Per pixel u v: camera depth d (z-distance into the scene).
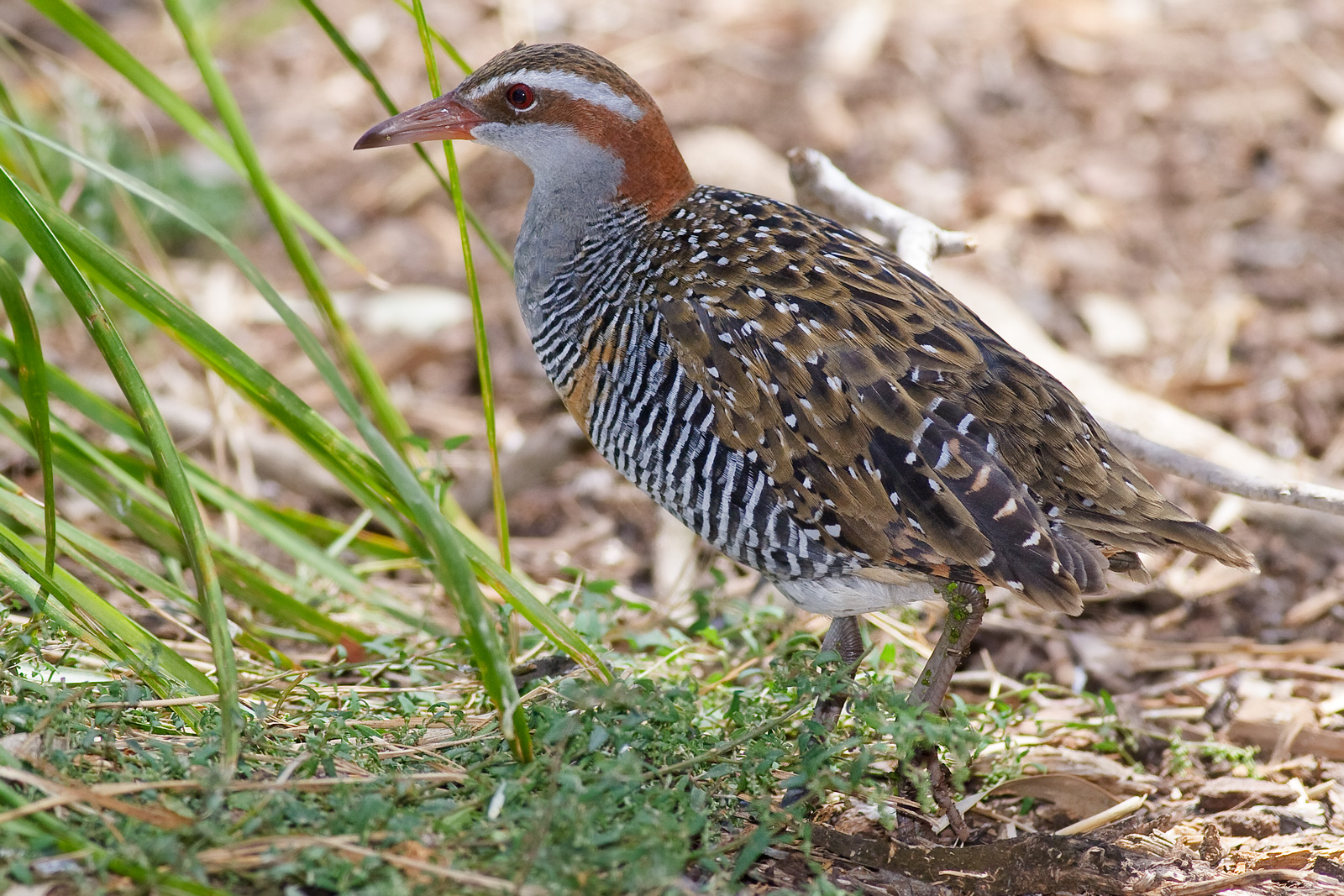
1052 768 8.18
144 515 9.04
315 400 13.09
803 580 7.57
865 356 7.16
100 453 9.24
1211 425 12.24
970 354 7.23
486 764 6.79
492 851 6.14
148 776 6.30
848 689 6.95
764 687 8.15
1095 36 17.66
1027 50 17.44
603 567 11.35
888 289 7.43
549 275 8.12
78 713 6.59
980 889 6.75
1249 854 7.30
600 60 7.95
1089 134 16.25
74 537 7.98
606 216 7.95
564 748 6.74
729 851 6.63
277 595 9.03
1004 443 7.12
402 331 13.95
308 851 5.86
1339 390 12.77
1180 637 10.13
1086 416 7.49
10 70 15.91
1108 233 14.94
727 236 7.65
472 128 8.17
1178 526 7.18
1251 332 13.67
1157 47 17.48
